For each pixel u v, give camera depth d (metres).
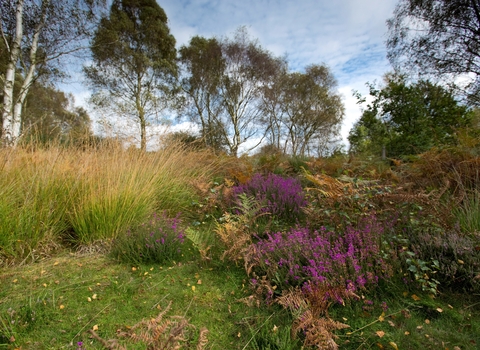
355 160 6.11
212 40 20.97
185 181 4.23
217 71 21.53
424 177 3.91
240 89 21.61
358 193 2.81
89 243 2.53
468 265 1.86
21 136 3.43
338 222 2.59
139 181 3.48
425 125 7.60
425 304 1.69
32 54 8.20
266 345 1.38
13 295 1.75
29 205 2.48
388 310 1.64
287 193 3.52
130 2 17.59
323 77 25.94
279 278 1.87
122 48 16.02
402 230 2.40
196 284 1.99
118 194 2.85
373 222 2.35
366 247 1.96
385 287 1.85
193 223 3.25
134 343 1.35
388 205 2.82
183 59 21.92
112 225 2.65
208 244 2.55
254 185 3.91
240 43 21.00
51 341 1.36
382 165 6.09
